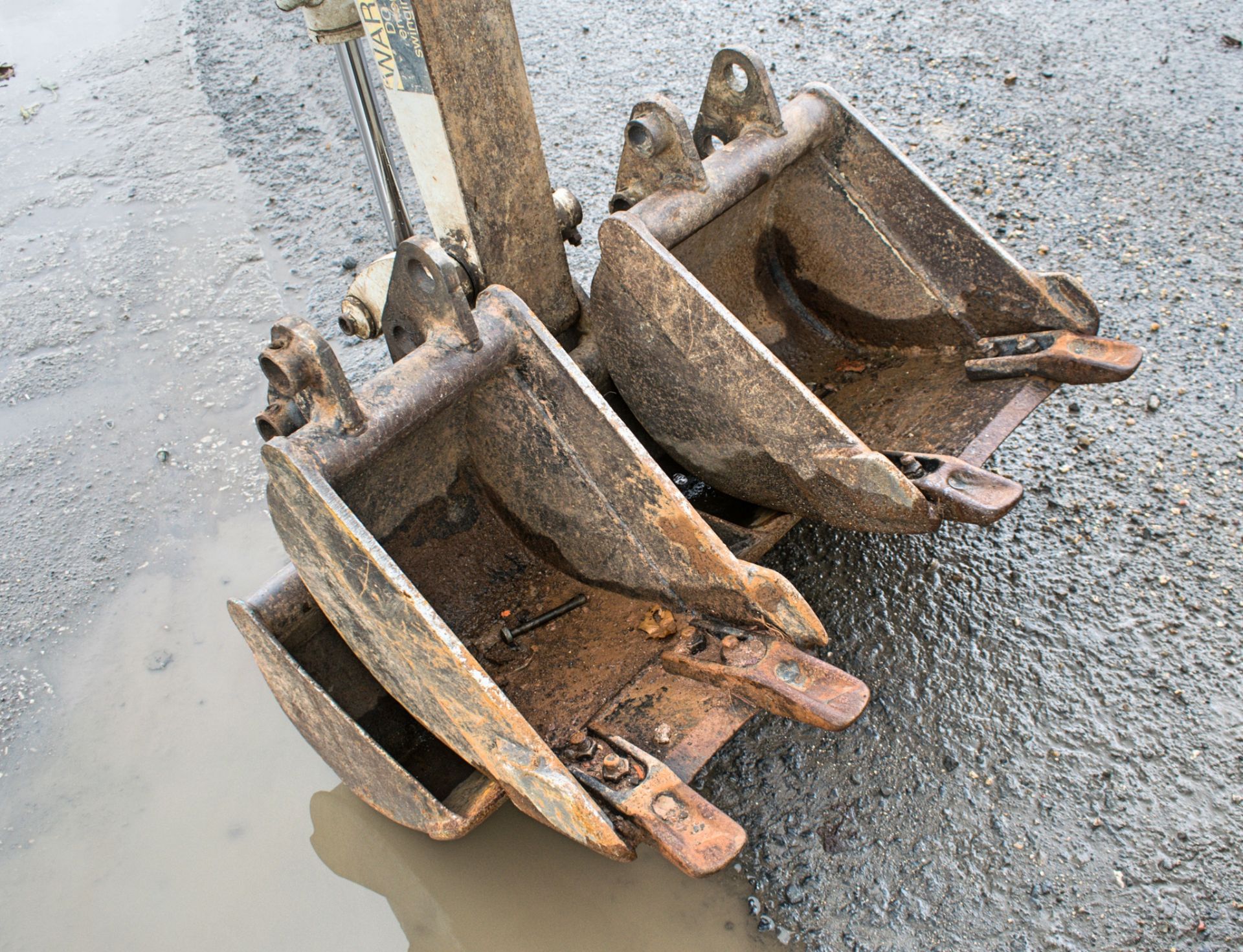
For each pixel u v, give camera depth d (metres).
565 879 2.28
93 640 2.91
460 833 1.96
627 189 2.65
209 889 2.35
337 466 1.89
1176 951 2.07
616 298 2.40
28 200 4.64
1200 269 3.68
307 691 2.07
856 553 2.86
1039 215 3.97
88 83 5.47
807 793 2.36
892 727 2.47
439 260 1.99
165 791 2.55
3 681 2.81
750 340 2.21
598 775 1.87
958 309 2.75
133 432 3.52
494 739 1.76
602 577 2.38
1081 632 2.63
